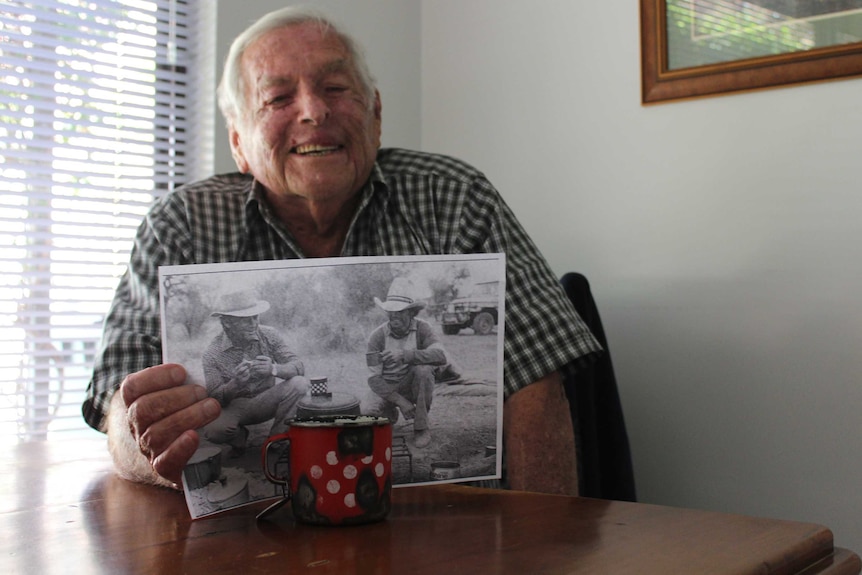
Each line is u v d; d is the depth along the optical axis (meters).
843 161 1.66
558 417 1.16
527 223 2.14
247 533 0.74
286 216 1.36
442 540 0.70
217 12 2.03
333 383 0.84
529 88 2.15
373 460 0.76
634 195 1.94
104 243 2.03
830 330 1.67
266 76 1.26
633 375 1.93
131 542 0.73
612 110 1.99
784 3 1.72
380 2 2.29
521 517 0.78
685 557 0.63
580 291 1.58
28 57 1.91
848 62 1.64
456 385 0.87
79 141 1.99
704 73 1.82
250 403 0.82
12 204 1.89
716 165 1.82
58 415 1.95
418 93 2.39
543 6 2.12
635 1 1.95
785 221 1.73
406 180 1.36
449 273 0.87
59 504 0.91
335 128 1.26
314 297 0.84
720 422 1.80
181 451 0.80
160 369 0.82
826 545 0.71
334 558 0.65
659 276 1.90
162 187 2.12
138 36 2.06
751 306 1.77
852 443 1.64
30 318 1.93
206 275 0.83
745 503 1.77
